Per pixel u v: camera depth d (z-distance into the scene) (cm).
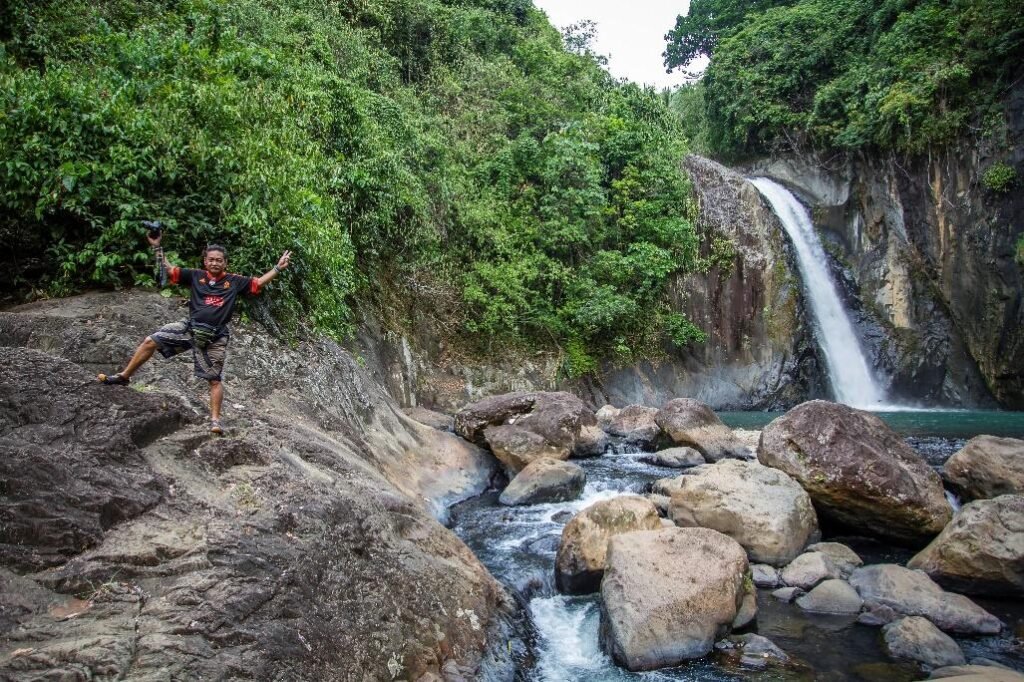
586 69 2636
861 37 2645
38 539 359
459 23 2330
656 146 2242
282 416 689
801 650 544
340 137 1329
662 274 2020
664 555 596
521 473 1011
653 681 505
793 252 2406
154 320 688
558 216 1939
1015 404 2041
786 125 2848
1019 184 1941
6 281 745
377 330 1412
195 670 318
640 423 1463
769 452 862
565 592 666
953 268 2141
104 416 448
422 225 1572
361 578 456
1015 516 647
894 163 2308
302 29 1612
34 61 938
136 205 746
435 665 453
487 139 2064
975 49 2061
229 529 411
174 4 1240
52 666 294
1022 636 567
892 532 784
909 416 1855
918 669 511
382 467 834
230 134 876
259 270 832
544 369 1873
